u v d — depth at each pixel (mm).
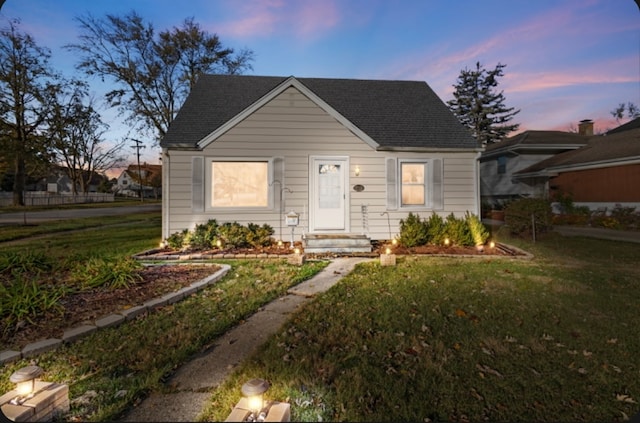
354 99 12062
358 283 5492
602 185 15742
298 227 9531
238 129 9336
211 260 7484
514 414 2309
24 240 10617
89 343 3297
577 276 6012
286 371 2789
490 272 6277
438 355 3078
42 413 2172
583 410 2350
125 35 16719
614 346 3287
